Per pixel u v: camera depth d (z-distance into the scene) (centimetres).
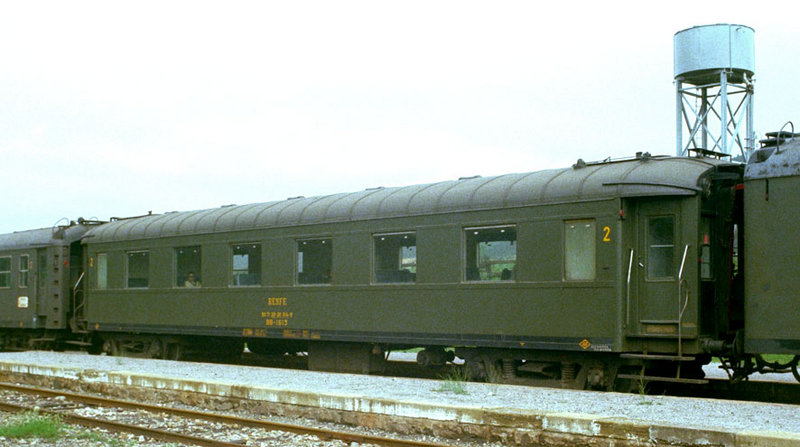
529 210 1382
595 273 1298
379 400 1073
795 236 1152
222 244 1906
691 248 1231
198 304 1948
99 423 1126
